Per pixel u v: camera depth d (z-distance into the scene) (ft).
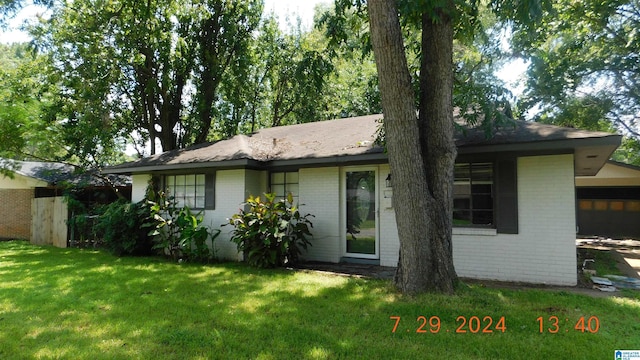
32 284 21.04
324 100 72.59
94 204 46.11
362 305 16.40
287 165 28.40
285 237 26.16
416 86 20.62
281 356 11.38
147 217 32.19
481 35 23.61
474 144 20.83
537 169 21.53
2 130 39.63
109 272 24.61
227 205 30.60
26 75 48.57
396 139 17.63
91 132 47.09
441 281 17.74
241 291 19.21
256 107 76.95
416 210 17.61
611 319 14.49
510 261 21.98
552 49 47.29
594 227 57.72
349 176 28.53
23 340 12.77
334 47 24.52
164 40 49.08
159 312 15.79
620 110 56.80
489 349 11.75
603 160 25.81
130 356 11.46
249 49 59.57
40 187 50.78
